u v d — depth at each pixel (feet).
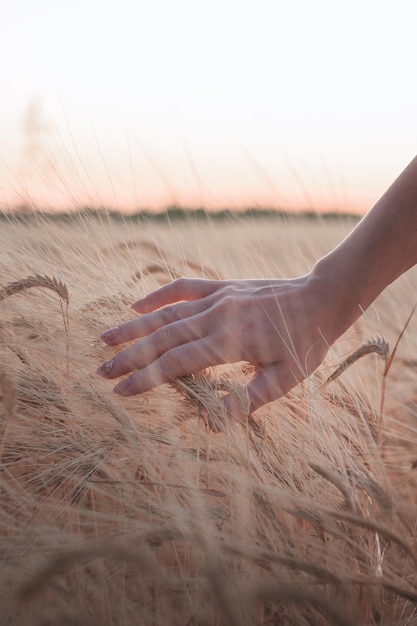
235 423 1.98
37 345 2.20
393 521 1.81
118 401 2.10
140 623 1.59
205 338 2.04
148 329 2.15
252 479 1.87
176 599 1.67
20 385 2.10
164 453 2.02
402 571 1.81
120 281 2.63
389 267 2.13
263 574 1.69
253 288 2.19
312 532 1.89
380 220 2.13
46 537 1.68
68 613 1.50
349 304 2.14
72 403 2.09
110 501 1.90
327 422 2.21
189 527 1.67
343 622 1.45
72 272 2.60
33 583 1.38
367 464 2.14
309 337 2.12
